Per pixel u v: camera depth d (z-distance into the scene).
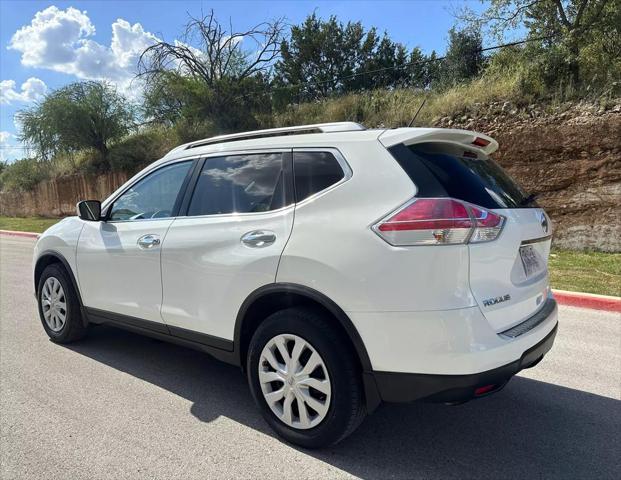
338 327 2.78
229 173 3.48
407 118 14.77
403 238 2.53
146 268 3.77
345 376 2.71
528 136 11.34
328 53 31.53
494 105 12.53
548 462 2.83
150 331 3.87
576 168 10.67
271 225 3.05
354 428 2.80
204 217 3.51
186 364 4.41
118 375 4.14
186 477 2.68
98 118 24.20
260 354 3.07
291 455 2.90
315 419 2.87
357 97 17.77
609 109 10.59
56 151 25.45
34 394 3.76
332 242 2.73
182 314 3.52
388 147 2.79
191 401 3.65
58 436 3.12
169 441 3.06
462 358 2.44
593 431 3.19
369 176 2.77
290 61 32.03
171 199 3.83
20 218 28.78
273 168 3.22
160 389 3.87
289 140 3.22
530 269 3.01
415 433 3.18
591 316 5.88
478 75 15.73
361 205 2.73
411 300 2.50
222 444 3.03
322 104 19.39
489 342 2.51
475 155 3.26
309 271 2.78
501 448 2.99
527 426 3.26
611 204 10.22
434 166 2.75
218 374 4.18
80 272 4.45
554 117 11.22
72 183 26.44
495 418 3.38
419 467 2.78
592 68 11.70
